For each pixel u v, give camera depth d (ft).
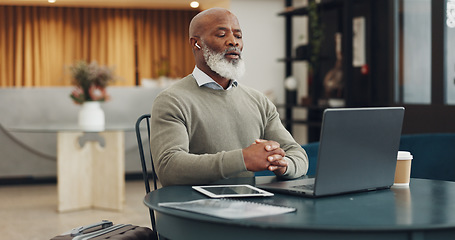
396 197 4.58
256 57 21.67
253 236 3.69
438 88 13.76
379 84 16.63
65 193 14.55
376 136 4.70
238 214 3.80
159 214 4.47
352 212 3.95
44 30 28.22
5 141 18.74
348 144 4.50
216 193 4.68
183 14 29.53
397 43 15.47
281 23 21.86
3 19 27.63
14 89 18.74
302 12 19.43
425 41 14.26
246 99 6.54
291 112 20.79
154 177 6.32
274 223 3.58
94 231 5.79
